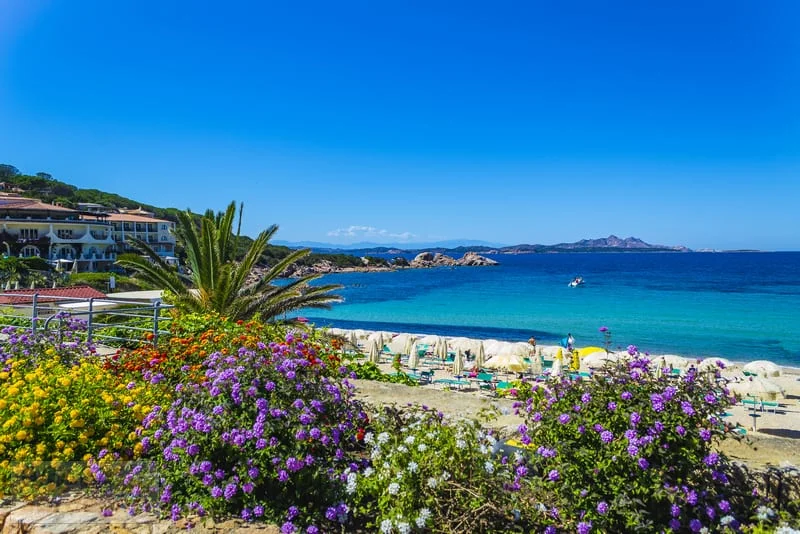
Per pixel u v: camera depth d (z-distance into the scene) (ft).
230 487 10.30
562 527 10.10
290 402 11.82
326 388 12.80
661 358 63.57
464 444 10.41
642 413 9.69
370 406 15.96
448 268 481.46
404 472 10.05
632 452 9.23
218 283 39.78
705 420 9.90
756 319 132.26
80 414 12.52
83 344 21.21
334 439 11.44
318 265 415.85
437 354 75.87
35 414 12.15
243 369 12.05
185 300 39.68
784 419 50.06
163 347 19.71
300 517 10.55
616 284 256.93
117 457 12.02
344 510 10.41
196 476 10.92
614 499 9.50
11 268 134.31
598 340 106.73
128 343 31.01
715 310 150.51
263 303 41.88
